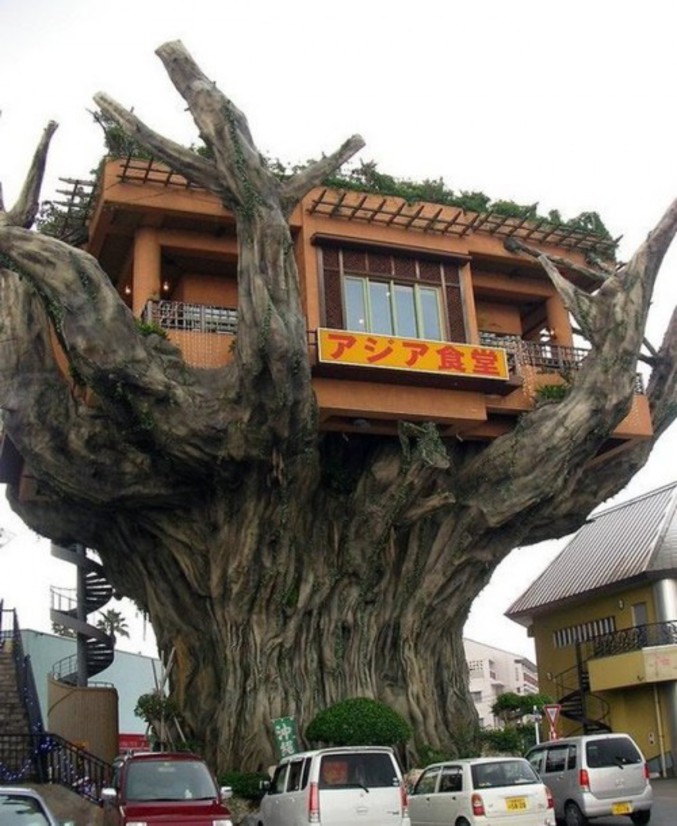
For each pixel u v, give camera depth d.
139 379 18.84
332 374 21.52
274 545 21.47
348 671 22.53
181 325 21.70
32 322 22.78
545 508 24.12
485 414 22.88
